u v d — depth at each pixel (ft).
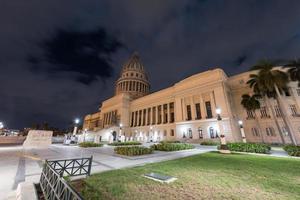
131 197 14.96
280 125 104.58
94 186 17.89
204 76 136.98
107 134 184.65
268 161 37.29
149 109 196.44
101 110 260.42
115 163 33.91
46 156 44.01
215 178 21.94
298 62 95.91
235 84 132.57
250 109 108.27
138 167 29.14
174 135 153.89
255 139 112.88
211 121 121.49
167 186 18.33
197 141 124.36
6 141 112.68
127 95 225.76
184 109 146.82
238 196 15.52
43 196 16.67
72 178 21.09
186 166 30.50
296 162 36.01
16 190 18.10
